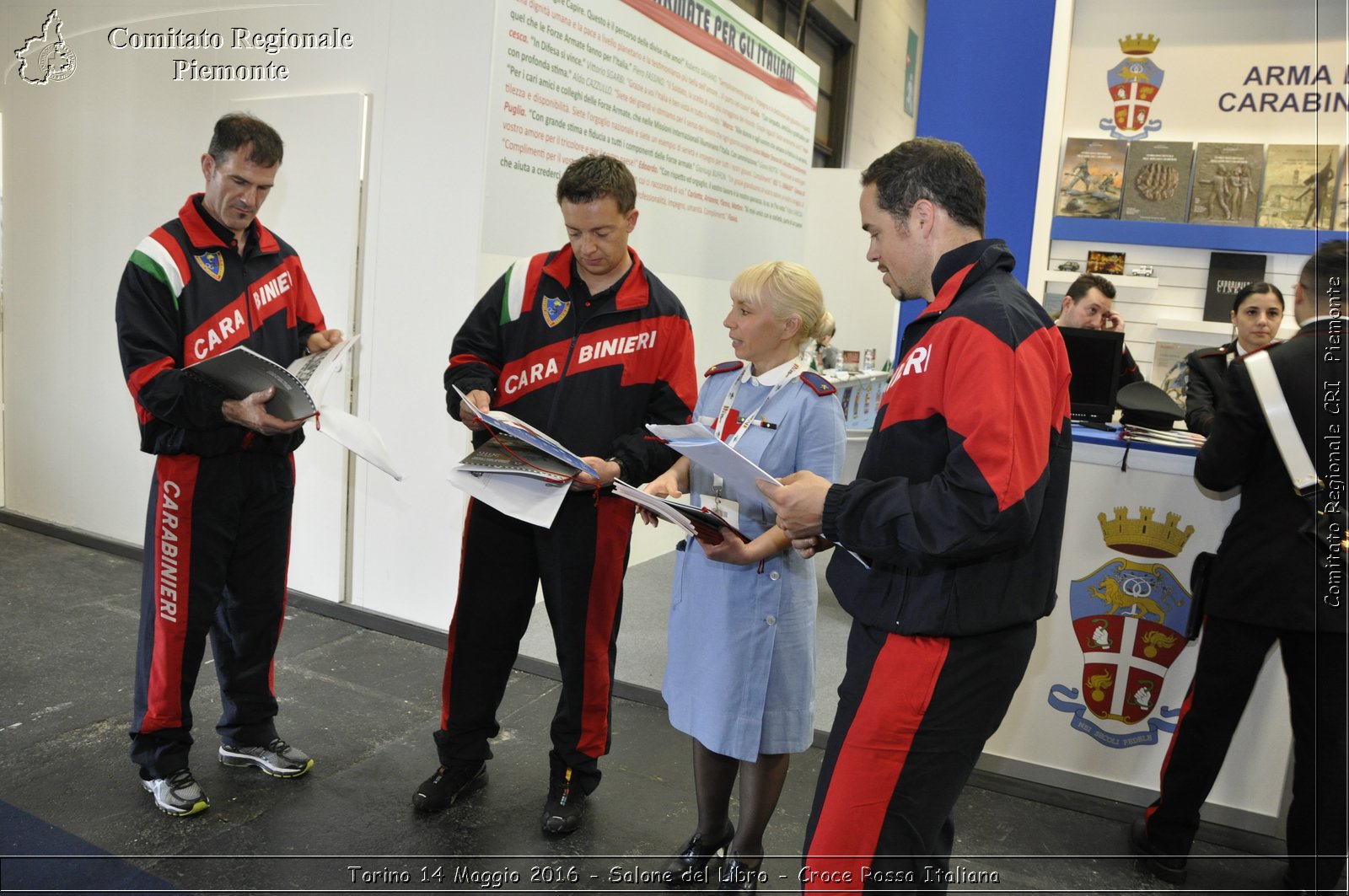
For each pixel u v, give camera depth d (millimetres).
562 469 1926
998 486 1165
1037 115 3324
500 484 1950
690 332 2232
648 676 3266
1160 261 4094
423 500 3484
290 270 2340
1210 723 2111
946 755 1291
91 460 4352
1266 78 3855
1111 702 2445
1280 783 2316
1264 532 2037
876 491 1271
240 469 2232
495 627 2258
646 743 2785
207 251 2143
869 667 1329
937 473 1294
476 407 1932
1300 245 3877
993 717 1320
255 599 2355
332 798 2346
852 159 10102
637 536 4746
